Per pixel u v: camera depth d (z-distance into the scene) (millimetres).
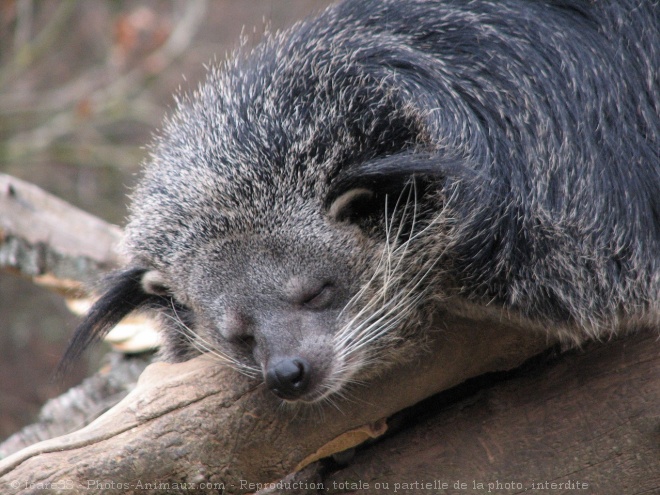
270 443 5711
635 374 5734
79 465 5234
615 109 5824
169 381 5555
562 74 5922
